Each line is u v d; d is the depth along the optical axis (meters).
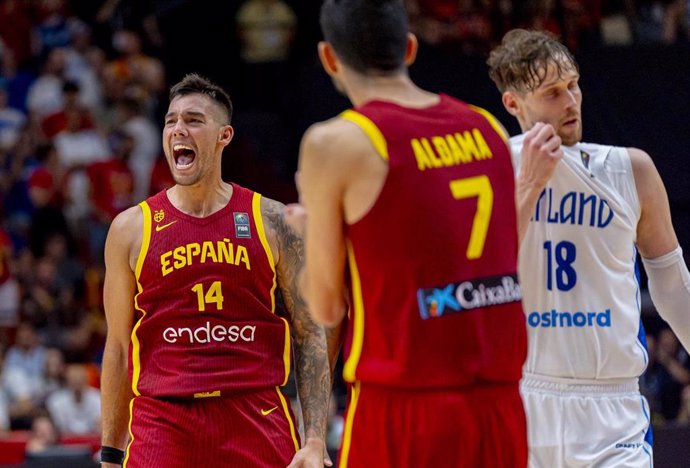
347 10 5.46
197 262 7.95
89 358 19.02
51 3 26.16
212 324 7.92
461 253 5.36
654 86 18.19
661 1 20.45
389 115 5.36
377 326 5.39
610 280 6.83
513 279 5.55
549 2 19.31
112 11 26.25
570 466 6.75
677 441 12.24
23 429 17.00
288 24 24.58
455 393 5.37
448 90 19.05
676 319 7.23
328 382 8.12
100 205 21.92
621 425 6.80
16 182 22.69
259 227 8.13
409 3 20.16
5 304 19.91
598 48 18.41
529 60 6.87
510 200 5.60
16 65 25.45
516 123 18.69
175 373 7.84
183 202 8.15
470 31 19.78
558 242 6.83
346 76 5.55
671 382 15.62
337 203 5.32
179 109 8.06
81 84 24.38
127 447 7.96
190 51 25.88
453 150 5.43
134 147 22.62
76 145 22.80
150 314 7.96
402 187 5.27
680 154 17.95
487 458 5.44
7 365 17.77
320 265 5.41
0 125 23.73
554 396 6.79
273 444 7.96
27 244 21.97
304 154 5.35
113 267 8.11
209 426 7.83
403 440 5.39
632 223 6.92
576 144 7.00
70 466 13.93
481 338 5.38
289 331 8.22
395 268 5.30
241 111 24.20
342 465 5.62
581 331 6.79
